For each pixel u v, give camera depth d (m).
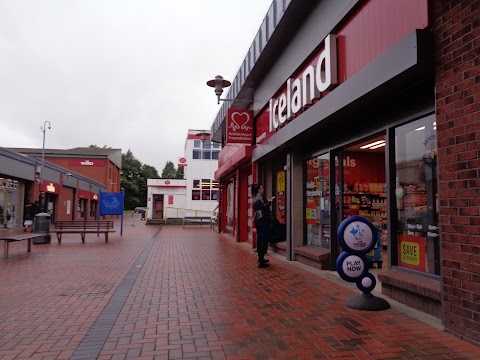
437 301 4.61
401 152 5.66
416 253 5.34
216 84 11.23
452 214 4.04
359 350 3.73
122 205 18.12
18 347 3.89
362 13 5.87
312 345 3.88
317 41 7.34
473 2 3.82
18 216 23.97
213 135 19.17
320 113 6.82
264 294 6.02
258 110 11.46
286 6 7.74
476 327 3.74
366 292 5.17
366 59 5.75
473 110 3.80
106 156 57.38
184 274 7.75
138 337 4.15
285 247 9.77
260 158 11.28
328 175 8.12
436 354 3.60
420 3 4.46
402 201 5.66
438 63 4.25
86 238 16.61
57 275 7.70
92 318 4.84
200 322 4.65
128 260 9.79
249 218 14.28
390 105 5.77
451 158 4.07
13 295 6.02
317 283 6.77
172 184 33.69
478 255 3.71
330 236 8.00
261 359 3.56
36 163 25.30
